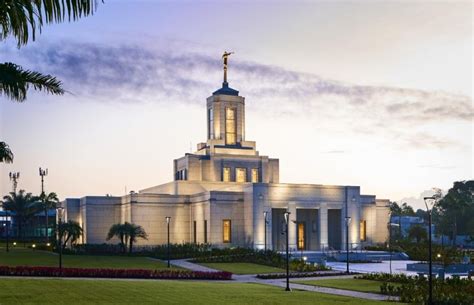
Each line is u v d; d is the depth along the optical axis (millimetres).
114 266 70500
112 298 31609
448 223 158000
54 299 30078
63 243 101000
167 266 72062
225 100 118625
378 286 51719
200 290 38656
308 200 102375
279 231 103625
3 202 137625
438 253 84125
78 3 10047
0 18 10367
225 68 124938
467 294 43062
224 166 114938
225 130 118312
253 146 119875
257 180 116938
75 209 109438
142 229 98375
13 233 167625
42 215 168375
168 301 31281
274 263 76250
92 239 103875
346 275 64938
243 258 81188
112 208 106250
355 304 35281
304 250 104000
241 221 101250
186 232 106125
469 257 86812
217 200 99812
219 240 99188
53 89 13953
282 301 34656
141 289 37000
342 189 105250
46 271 53125
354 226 105125
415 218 190000
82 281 41781
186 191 111375
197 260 81312
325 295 41344
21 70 13609
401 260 94438
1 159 16516
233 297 35281
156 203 104312
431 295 37312
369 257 94312
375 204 113812
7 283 37094
